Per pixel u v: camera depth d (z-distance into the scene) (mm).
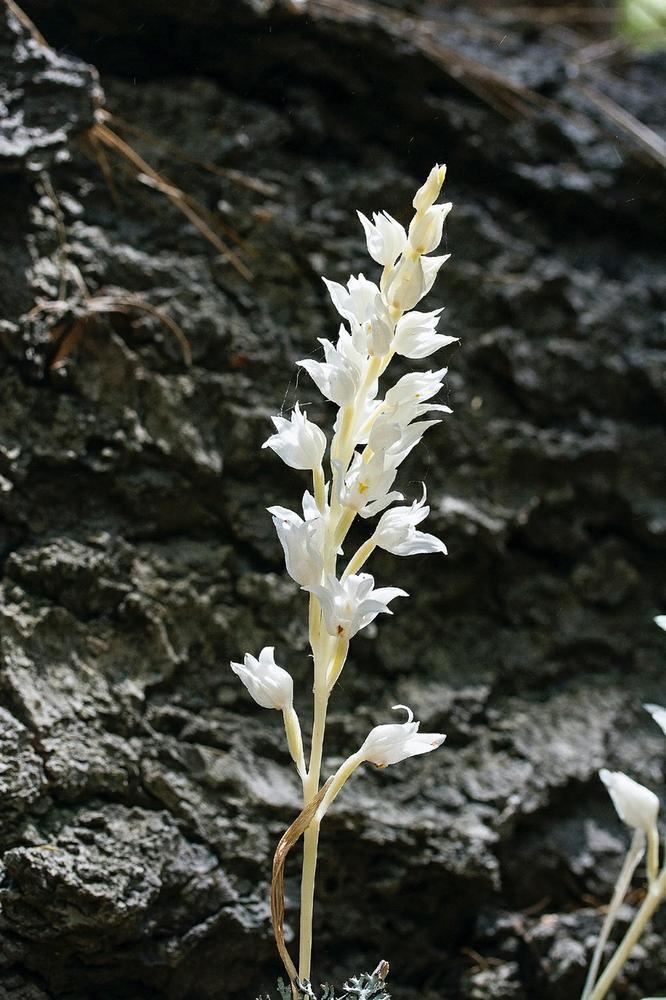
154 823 848
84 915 814
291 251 999
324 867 889
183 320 945
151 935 836
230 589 921
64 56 964
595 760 963
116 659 876
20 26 924
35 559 871
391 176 1045
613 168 1144
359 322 725
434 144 1093
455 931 922
